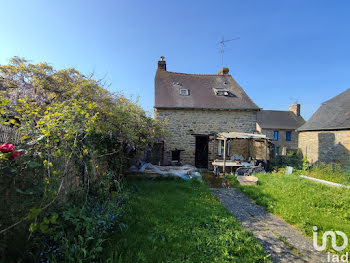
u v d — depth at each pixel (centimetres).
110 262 223
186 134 1116
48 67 461
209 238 303
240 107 1117
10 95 411
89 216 280
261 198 553
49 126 237
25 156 213
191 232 321
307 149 1441
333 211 458
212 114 1133
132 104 661
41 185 220
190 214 394
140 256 242
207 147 1169
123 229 307
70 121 272
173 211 401
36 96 418
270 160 1112
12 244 190
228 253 274
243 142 1184
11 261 183
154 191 545
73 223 239
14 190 196
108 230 292
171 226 334
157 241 285
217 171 955
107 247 255
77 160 325
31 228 182
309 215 432
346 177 770
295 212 446
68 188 291
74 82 467
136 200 452
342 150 1148
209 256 263
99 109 462
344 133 1139
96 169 413
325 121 1309
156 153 1093
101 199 368
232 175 915
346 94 1386
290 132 2442
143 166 826
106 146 485
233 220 390
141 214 374
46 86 444
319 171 908
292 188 619
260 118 2581
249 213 467
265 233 366
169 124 1107
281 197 548
